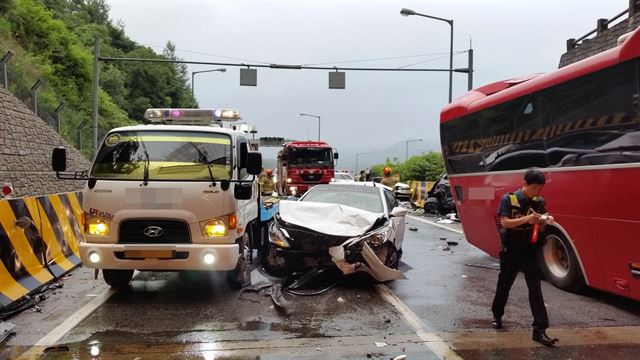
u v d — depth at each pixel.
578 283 7.34
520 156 8.39
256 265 9.07
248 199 7.61
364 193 9.53
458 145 10.55
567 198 7.24
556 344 5.36
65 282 7.87
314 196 9.77
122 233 6.70
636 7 16.72
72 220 9.29
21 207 7.35
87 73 30.64
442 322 6.15
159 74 58.78
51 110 21.33
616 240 6.38
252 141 9.80
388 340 5.48
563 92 7.30
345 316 6.36
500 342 5.43
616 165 6.28
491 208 9.38
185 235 6.69
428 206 21.31
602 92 6.53
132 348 5.14
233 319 6.16
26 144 17.11
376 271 7.75
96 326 5.82
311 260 8.03
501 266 5.78
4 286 6.49
